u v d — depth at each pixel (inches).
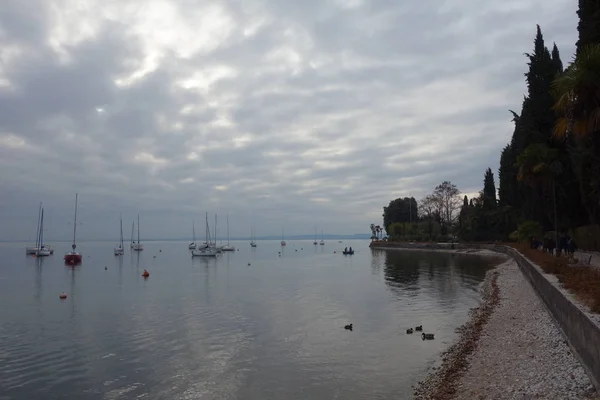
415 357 823.7
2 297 1756.9
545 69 1903.3
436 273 2391.7
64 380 749.3
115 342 991.6
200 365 815.1
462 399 554.3
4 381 747.4
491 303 1282.0
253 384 711.7
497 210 3909.9
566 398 465.4
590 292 629.0
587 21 1195.9
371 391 662.5
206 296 1717.5
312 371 766.5
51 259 4685.0
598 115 659.4
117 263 4008.4
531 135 1882.4
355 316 1237.7
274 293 1774.1
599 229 1732.3
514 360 669.9
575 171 1587.1
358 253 5561.0
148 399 662.5
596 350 466.0
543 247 1845.5
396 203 6614.2
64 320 1257.4
